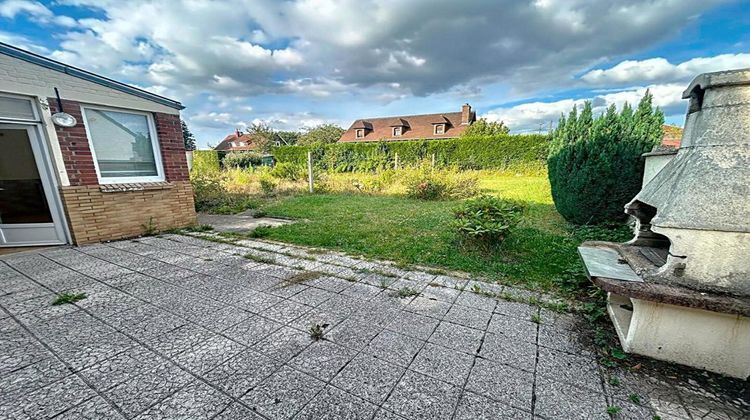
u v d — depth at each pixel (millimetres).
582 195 5070
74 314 2467
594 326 2266
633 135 4648
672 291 1659
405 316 2449
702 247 1640
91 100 4355
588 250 2510
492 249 3994
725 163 1637
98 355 1927
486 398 1568
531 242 4465
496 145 17188
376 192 11016
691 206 1672
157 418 1431
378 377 1730
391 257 3939
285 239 4867
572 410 1489
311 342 2084
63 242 4465
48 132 4027
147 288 3000
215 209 7930
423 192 9508
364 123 34281
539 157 16500
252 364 1843
